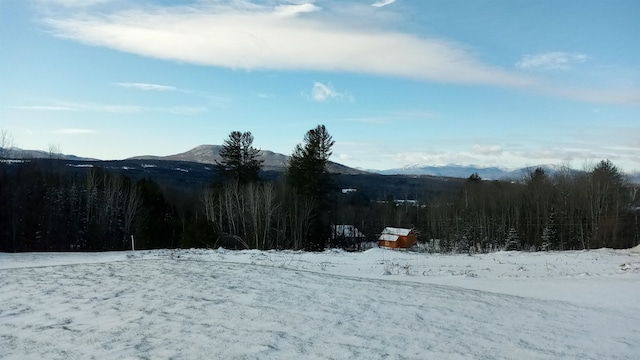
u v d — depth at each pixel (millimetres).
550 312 11109
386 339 7562
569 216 59094
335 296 11070
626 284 17203
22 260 26266
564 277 19641
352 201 82812
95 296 10023
